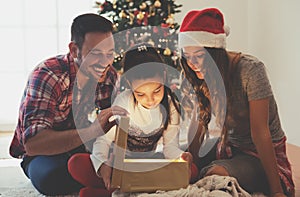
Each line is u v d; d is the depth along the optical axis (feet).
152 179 7.11
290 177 8.09
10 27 18.49
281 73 15.31
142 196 6.88
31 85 8.01
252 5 18.24
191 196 6.93
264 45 17.04
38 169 8.38
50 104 7.91
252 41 18.35
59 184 8.36
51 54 18.75
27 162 8.89
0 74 18.48
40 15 18.63
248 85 7.68
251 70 7.73
